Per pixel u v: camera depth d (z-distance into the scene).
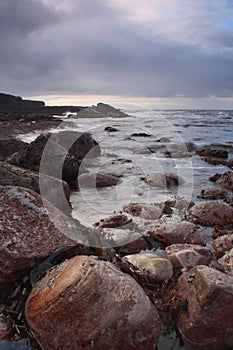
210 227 4.67
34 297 2.53
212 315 2.40
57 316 2.32
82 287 2.34
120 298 2.32
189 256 3.22
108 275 2.44
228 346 2.45
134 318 2.28
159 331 2.37
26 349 2.38
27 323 2.49
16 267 2.84
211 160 10.45
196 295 2.53
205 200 6.20
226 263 3.34
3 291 2.84
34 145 7.85
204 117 43.41
